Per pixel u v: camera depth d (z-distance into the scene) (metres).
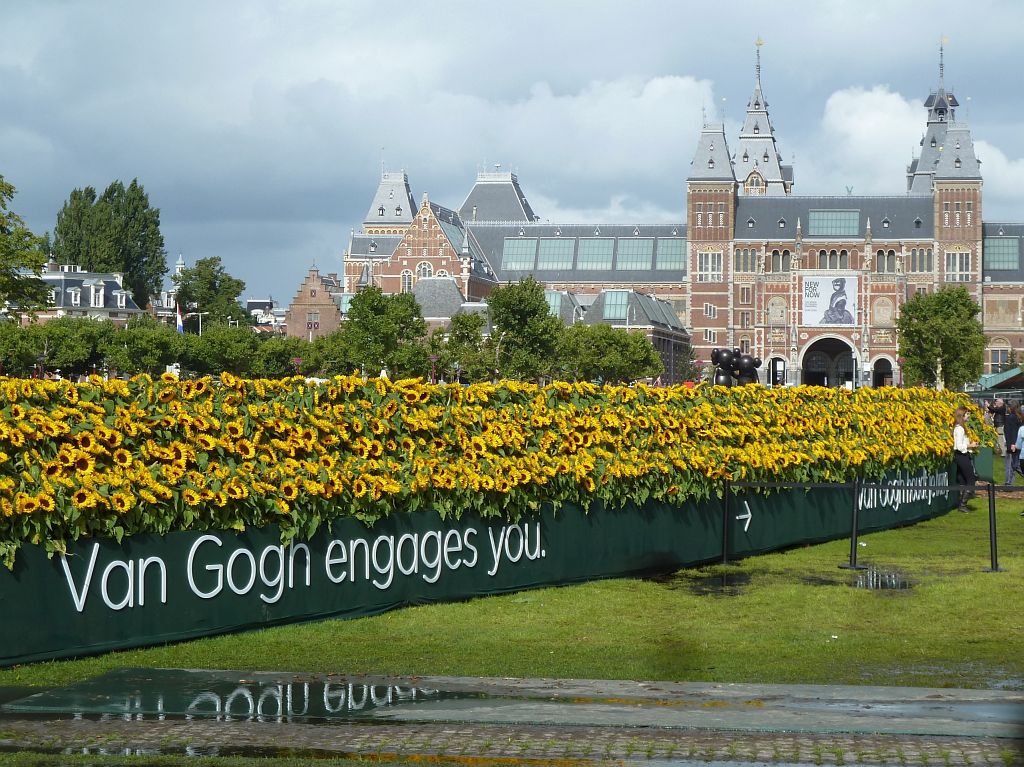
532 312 129.00
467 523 20.02
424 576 19.42
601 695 12.55
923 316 156.62
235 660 15.44
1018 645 16.55
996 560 23.33
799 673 14.77
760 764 10.18
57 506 15.27
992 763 10.16
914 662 15.46
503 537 20.58
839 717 11.53
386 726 11.28
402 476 19.00
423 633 17.30
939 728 11.16
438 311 179.62
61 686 13.38
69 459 15.54
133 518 15.93
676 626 17.91
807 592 20.94
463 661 15.46
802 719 11.45
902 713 11.77
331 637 16.97
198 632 16.67
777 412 27.77
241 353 136.12
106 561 15.75
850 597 20.41
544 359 130.12
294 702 12.16
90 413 16.27
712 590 21.22
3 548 14.79
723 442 25.52
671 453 23.75
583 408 22.62
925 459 33.44
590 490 21.86
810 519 27.89
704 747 10.60
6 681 14.23
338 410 18.80
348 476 18.17
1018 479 45.72
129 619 15.98
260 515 17.23
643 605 19.67
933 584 21.67
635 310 189.38
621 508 22.75
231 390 17.91
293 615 17.72
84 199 195.88
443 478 19.39
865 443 30.39
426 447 19.73
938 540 28.69
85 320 130.25
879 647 16.42
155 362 128.50
